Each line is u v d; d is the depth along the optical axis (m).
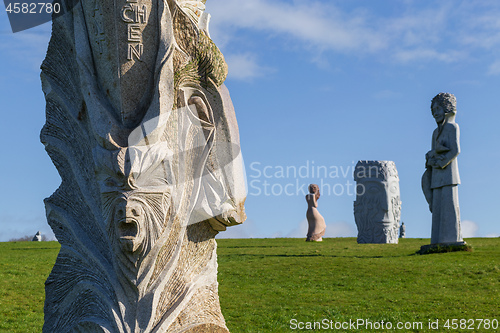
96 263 4.62
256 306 9.46
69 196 4.97
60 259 5.00
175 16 4.78
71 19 4.75
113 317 4.33
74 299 4.80
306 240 25.20
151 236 4.38
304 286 11.16
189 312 4.50
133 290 4.41
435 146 17.27
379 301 9.80
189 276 4.71
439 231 16.91
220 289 10.89
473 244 18.80
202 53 4.87
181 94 4.76
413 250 17.44
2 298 9.59
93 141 4.57
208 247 5.01
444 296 10.07
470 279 11.62
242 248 18.91
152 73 4.60
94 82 4.59
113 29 4.56
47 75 5.01
